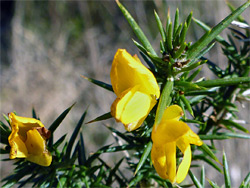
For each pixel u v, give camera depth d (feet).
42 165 0.33
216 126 0.41
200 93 0.34
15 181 0.34
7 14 1.69
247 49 0.40
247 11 0.75
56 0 1.50
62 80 1.35
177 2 1.17
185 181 0.87
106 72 1.38
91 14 1.47
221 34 0.97
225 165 0.35
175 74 0.32
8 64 1.47
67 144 0.37
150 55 0.31
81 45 1.45
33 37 1.47
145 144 0.36
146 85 0.31
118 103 0.30
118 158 1.10
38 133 0.32
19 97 1.32
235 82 0.31
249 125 1.03
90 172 0.37
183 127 0.30
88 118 1.25
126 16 0.31
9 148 0.34
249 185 0.34
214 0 1.18
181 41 0.31
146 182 0.39
